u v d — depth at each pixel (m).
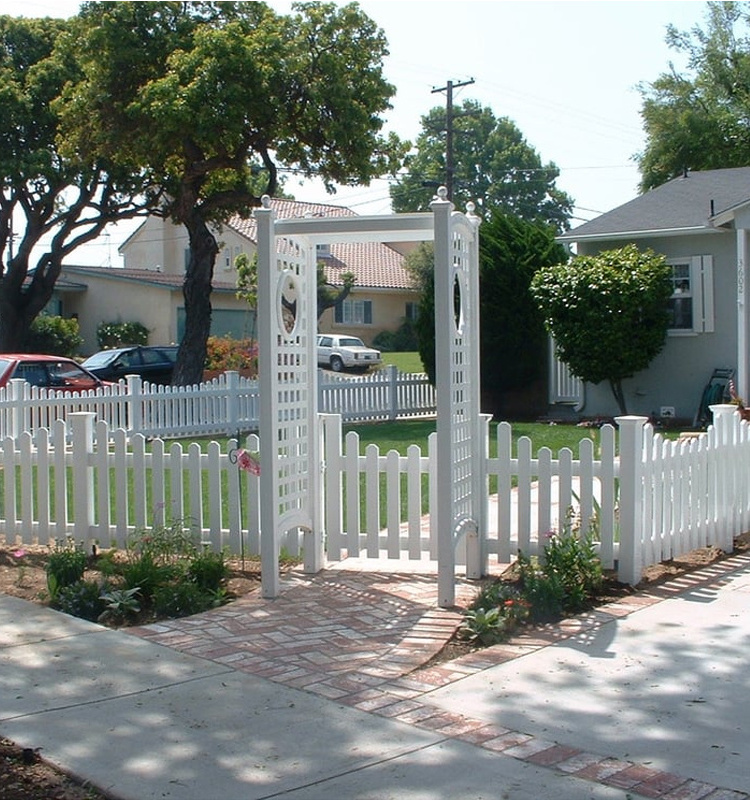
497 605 6.60
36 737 4.73
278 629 6.45
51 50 29.48
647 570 7.90
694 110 42.59
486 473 7.77
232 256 46.97
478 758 4.45
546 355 20.61
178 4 22.14
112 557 8.07
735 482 8.77
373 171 22.97
